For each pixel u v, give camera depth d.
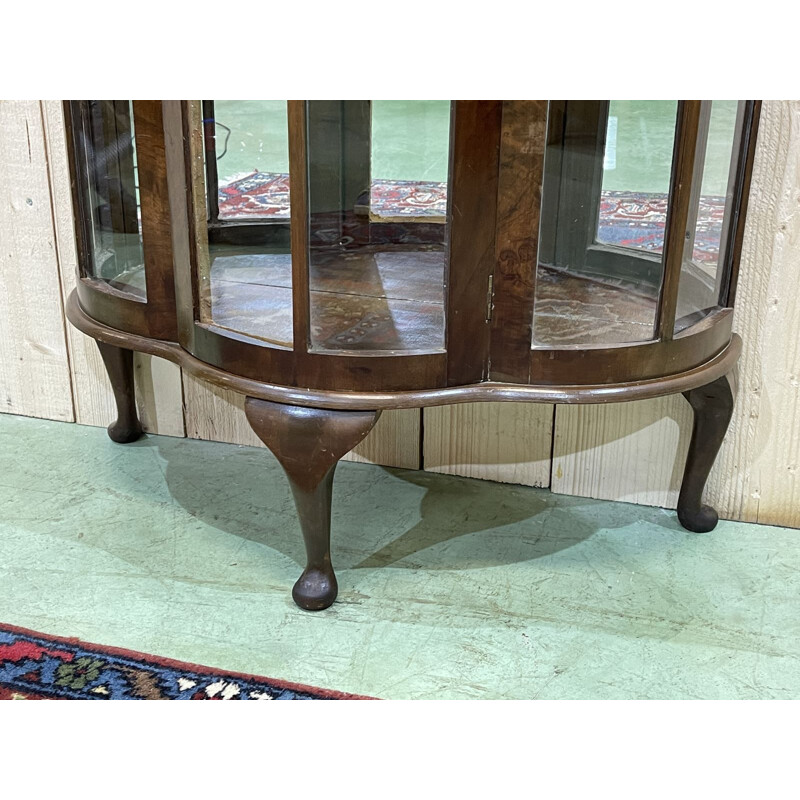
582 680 0.97
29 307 1.49
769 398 1.22
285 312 0.94
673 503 1.31
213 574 1.14
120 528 1.23
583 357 0.94
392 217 0.91
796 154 1.10
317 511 1.01
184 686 0.94
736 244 1.07
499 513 1.29
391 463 1.42
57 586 1.10
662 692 0.95
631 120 0.88
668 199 0.92
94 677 0.94
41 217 1.42
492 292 0.91
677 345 0.98
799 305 1.17
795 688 0.96
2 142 1.39
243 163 0.90
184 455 1.44
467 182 0.87
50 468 1.38
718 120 0.95
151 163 1.01
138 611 1.06
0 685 0.93
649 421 1.28
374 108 0.87
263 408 0.97
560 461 1.34
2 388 1.56
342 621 1.05
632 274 0.95
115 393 1.44
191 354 1.04
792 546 1.23
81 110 1.08
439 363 0.94
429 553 1.19
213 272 0.98
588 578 1.14
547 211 0.89
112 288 1.13
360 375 0.94
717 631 1.05
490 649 1.01
